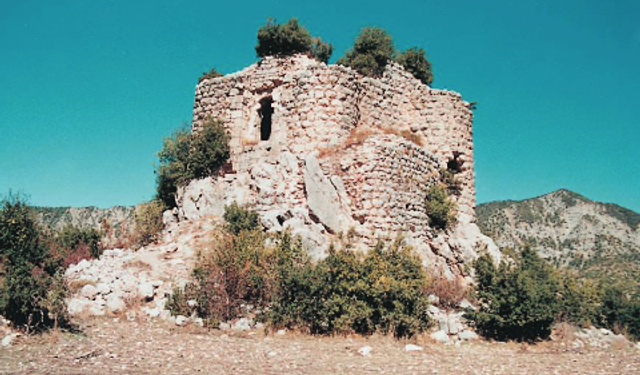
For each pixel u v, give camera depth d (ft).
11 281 43.91
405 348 48.06
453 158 97.66
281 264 55.72
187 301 54.44
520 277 57.41
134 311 53.06
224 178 86.17
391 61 99.35
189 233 75.10
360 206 76.89
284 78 90.68
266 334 50.31
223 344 45.21
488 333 57.21
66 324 47.19
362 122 90.58
